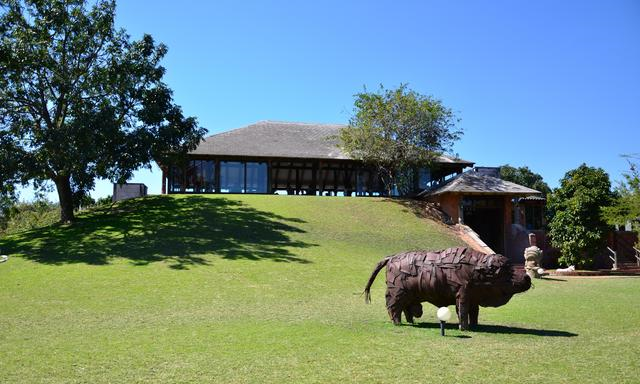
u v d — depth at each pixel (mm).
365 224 32438
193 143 33094
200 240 25578
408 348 9625
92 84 29484
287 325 12172
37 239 25984
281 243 26391
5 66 27562
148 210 32281
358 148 40438
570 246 28828
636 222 19188
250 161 42594
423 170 45062
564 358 8742
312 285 18734
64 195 30281
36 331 11609
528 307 15148
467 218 40281
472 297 11344
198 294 16656
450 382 7395
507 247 36625
